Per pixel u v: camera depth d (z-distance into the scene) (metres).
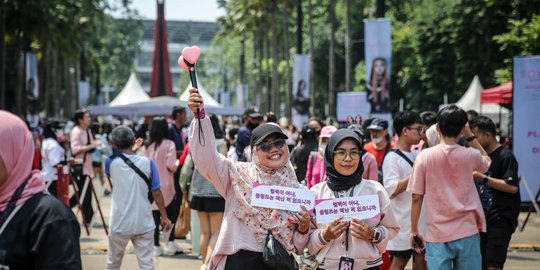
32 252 3.38
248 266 5.05
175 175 12.28
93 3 56.59
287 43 52.66
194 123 5.03
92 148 13.85
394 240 7.33
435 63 42.50
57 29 41.28
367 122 11.05
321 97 64.62
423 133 7.93
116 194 8.17
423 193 6.40
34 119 32.28
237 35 72.44
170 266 10.54
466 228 6.21
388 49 20.48
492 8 37.16
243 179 5.12
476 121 7.64
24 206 3.41
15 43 37.84
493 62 38.09
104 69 98.00
